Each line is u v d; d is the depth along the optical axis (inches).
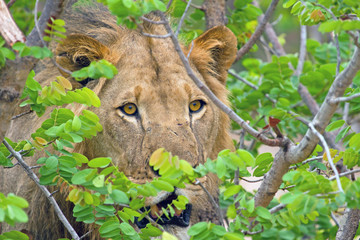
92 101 261.7
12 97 220.5
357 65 214.4
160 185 243.0
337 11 316.5
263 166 275.9
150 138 303.0
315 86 466.3
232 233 231.5
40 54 213.9
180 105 312.5
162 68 319.6
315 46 540.1
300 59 503.2
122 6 216.8
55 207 258.7
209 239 235.9
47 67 367.6
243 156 236.2
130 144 308.0
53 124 267.4
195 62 356.8
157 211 304.0
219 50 374.0
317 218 293.6
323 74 446.9
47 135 265.6
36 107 274.2
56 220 349.1
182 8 431.2
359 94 215.2
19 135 368.2
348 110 481.7
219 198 379.6
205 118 326.0
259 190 253.6
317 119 226.1
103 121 315.9
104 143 318.3
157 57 323.3
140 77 313.7
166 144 299.1
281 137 234.1
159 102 309.1
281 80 448.8
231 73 499.2
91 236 351.6
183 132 304.7
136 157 305.6
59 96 256.8
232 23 474.3
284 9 553.3
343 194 202.7
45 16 222.5
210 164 239.3
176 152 297.7
